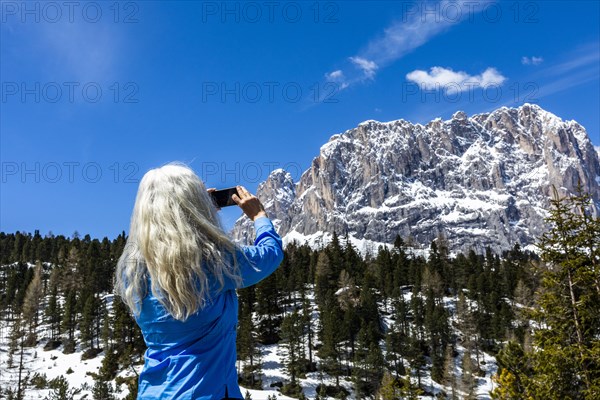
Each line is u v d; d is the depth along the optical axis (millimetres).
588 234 17453
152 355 2133
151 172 2328
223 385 2090
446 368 76812
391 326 89500
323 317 93938
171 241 2062
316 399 69000
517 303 104750
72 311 94875
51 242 163375
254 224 2592
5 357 84312
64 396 56312
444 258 160875
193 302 2023
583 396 17156
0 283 127062
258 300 96875
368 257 177500
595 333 17438
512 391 25672
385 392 61406
